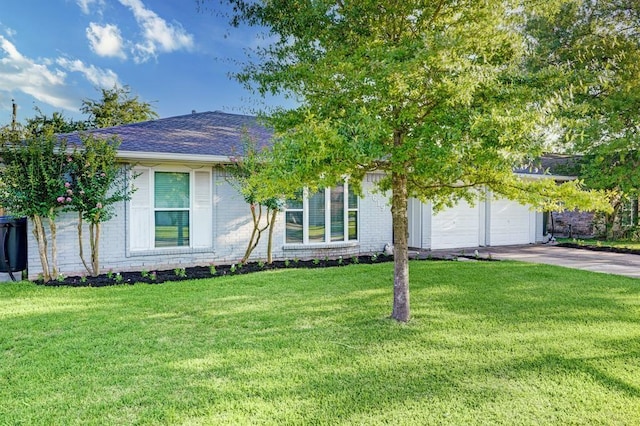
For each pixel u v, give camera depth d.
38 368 3.54
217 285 6.91
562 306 5.55
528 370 3.50
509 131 3.51
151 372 3.45
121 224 8.56
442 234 13.27
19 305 5.62
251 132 10.91
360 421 2.71
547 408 2.88
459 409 2.87
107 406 2.90
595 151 13.48
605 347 4.04
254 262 9.59
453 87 3.73
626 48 12.67
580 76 4.48
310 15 4.46
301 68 4.35
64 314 5.16
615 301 5.84
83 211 7.46
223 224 9.62
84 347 4.02
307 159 3.65
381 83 3.90
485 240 14.17
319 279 7.40
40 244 7.23
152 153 8.21
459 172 4.04
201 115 12.77
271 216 10.13
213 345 4.08
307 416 2.77
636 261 10.21
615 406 2.92
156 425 2.66
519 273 8.01
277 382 3.27
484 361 3.69
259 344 4.11
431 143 3.89
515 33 4.24
